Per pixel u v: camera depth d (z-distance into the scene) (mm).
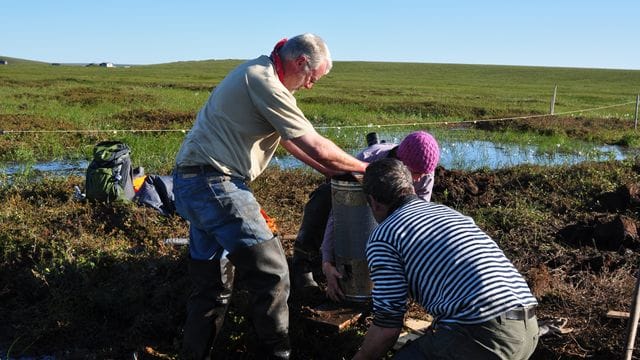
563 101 33000
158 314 4777
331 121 18844
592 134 16891
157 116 17172
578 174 9203
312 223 4906
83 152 11672
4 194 7758
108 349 4570
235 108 3713
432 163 3955
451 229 3086
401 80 60812
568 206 7785
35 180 9180
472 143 15039
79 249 5617
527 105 28250
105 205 6867
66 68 77688
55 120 15539
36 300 5207
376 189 3285
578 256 5758
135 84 37500
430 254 3037
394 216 3186
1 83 33219
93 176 6996
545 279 4988
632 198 7598
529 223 6934
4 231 5852
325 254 4594
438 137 15875
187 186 3818
